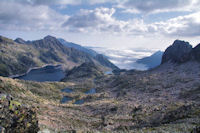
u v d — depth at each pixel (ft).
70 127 159.94
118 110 279.49
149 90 469.57
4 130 43.37
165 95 366.43
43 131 62.90
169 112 178.81
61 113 258.98
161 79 579.89
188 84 429.79
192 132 63.41
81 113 301.02
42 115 204.03
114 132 112.68
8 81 490.49
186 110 152.97
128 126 169.37
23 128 49.55
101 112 294.87
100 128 171.22
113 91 631.97
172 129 91.09
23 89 500.74
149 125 150.20
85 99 588.09
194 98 277.03
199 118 112.37
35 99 422.00
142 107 265.95
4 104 47.78
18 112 49.90
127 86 620.49
